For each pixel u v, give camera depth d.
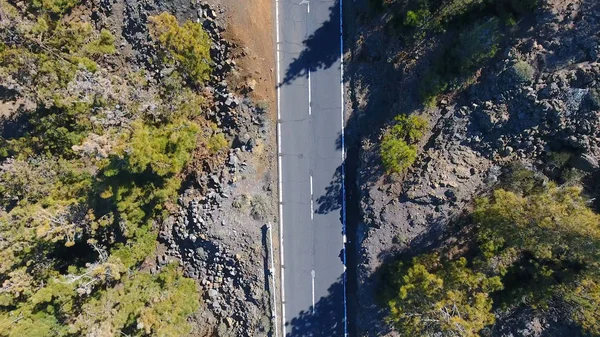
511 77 27.08
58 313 28.48
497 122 28.11
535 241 24.89
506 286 28.17
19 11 28.12
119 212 29.70
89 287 27.75
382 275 30.91
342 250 33.22
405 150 29.28
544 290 26.55
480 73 28.39
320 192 33.19
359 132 32.81
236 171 32.62
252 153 32.84
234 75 32.28
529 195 26.42
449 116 29.72
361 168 32.22
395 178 31.02
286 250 33.25
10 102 30.08
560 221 23.30
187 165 32.59
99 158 25.05
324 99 33.00
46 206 28.59
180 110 29.44
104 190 27.95
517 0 26.25
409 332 26.88
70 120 28.84
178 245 33.41
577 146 26.92
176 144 27.98
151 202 31.61
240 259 32.81
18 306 27.95
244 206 32.53
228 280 33.38
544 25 26.53
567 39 26.12
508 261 27.22
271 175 33.19
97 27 31.94
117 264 28.38
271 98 33.00
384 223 31.16
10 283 27.27
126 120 26.66
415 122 29.84
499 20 27.23
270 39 32.75
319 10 32.59
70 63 27.89
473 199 28.98
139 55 31.69
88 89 26.05
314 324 33.25
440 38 29.25
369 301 31.62
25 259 28.56
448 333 25.19
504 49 27.48
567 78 26.19
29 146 29.12
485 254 26.69
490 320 25.56
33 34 26.69
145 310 28.16
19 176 27.78
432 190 29.81
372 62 32.19
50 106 27.69
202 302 33.56
